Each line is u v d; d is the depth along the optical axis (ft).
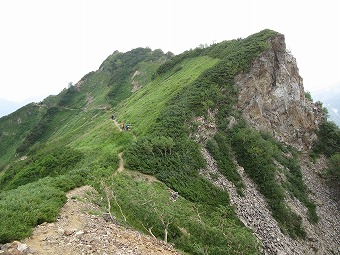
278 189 191.31
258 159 204.13
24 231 61.62
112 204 102.17
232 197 167.22
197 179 165.07
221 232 98.78
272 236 155.94
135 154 167.53
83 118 473.67
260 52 267.80
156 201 104.88
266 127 258.37
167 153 175.94
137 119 246.47
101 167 147.43
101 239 61.00
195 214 125.59
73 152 219.20
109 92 518.78
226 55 293.64
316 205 217.97
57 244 57.06
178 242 98.48
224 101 237.45
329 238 197.88
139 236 71.15
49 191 93.30
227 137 216.33
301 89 295.48
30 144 476.95
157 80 369.30
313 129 292.81
